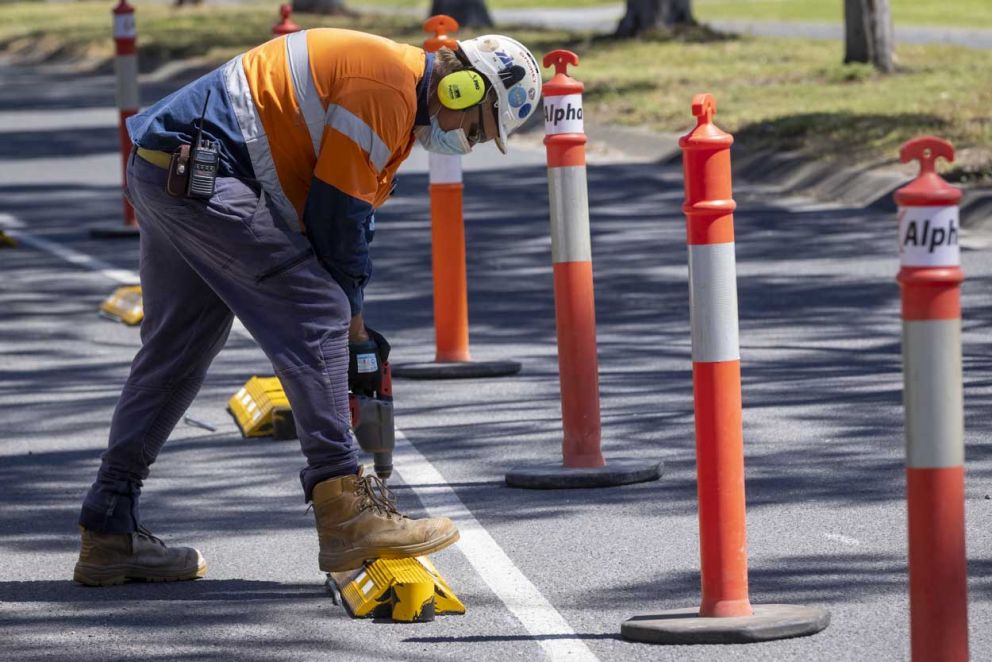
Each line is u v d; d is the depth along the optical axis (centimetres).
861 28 4853
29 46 7794
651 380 1816
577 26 8519
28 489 1470
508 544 1249
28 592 1177
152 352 1165
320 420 1105
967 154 3081
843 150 3269
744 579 1034
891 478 1389
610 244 2719
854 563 1170
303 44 1087
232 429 1666
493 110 1126
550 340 2055
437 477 1452
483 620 1080
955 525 804
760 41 6234
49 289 2486
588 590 1134
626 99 4428
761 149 3456
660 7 6556
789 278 2375
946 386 797
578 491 1393
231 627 1083
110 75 6650
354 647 1034
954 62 5119
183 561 1196
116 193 3478
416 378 1866
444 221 1866
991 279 2280
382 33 7138
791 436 1541
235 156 1081
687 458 1488
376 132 1070
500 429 1617
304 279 1086
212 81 1089
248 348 2053
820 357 1884
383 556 1117
